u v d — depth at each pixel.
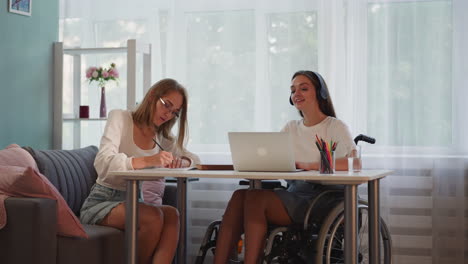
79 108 4.30
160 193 3.44
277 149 2.50
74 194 3.36
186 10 4.27
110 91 4.46
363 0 4.00
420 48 3.96
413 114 3.96
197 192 4.28
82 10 4.46
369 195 2.59
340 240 2.98
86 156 3.64
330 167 2.42
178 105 3.00
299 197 2.94
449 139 3.95
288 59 4.13
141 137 3.01
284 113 4.13
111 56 4.45
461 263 3.94
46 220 2.55
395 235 4.01
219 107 4.22
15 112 3.85
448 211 3.94
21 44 3.91
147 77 4.14
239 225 2.94
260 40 4.15
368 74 4.02
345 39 4.05
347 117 4.02
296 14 4.12
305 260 2.89
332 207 2.94
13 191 2.59
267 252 2.77
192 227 4.28
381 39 4.00
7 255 2.53
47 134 4.16
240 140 2.54
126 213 2.51
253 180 3.16
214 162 4.22
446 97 3.94
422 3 3.96
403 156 3.98
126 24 4.41
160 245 2.78
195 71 4.26
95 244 2.70
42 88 4.10
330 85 4.02
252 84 4.19
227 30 4.21
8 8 3.79
